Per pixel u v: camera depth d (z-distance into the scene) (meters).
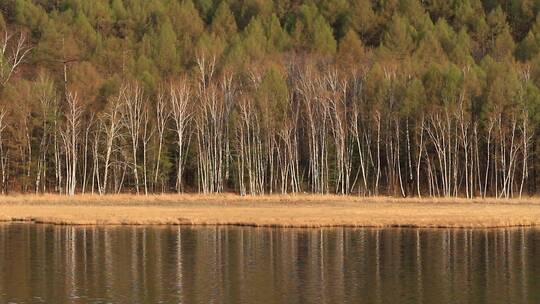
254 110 191.12
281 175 197.25
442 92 187.38
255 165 192.12
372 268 79.06
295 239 99.12
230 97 196.75
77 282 71.94
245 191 186.12
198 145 194.88
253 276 74.88
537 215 123.50
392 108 192.38
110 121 193.75
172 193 190.88
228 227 111.56
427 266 80.00
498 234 103.38
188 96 195.75
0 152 190.62
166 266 80.31
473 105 189.75
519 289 68.56
